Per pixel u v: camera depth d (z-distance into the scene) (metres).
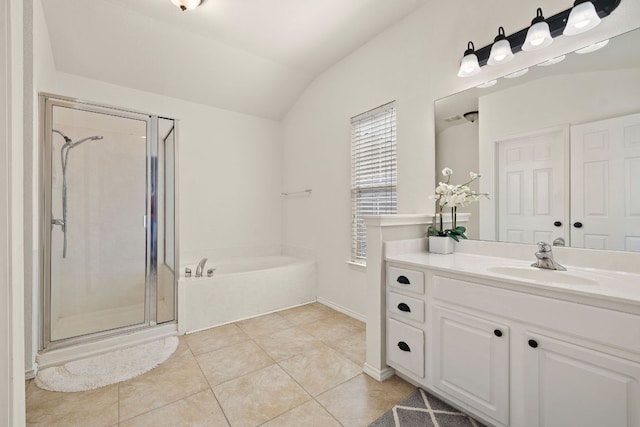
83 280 2.54
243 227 3.75
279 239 4.04
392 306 1.78
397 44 2.44
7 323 0.57
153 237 2.55
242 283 2.78
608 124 1.40
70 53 2.53
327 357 2.07
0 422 0.56
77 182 2.51
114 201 2.60
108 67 2.73
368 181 2.74
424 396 1.64
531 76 1.66
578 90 1.49
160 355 2.07
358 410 1.53
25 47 1.79
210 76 3.12
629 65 1.35
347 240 2.94
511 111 1.74
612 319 1.00
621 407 0.99
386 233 1.85
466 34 1.97
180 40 2.67
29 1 1.79
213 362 2.00
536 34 1.47
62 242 2.40
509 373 1.26
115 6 2.30
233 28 2.56
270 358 2.05
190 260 3.38
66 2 2.19
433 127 2.17
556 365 1.13
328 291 3.17
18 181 0.61
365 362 1.94
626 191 1.35
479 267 1.50
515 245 1.72
